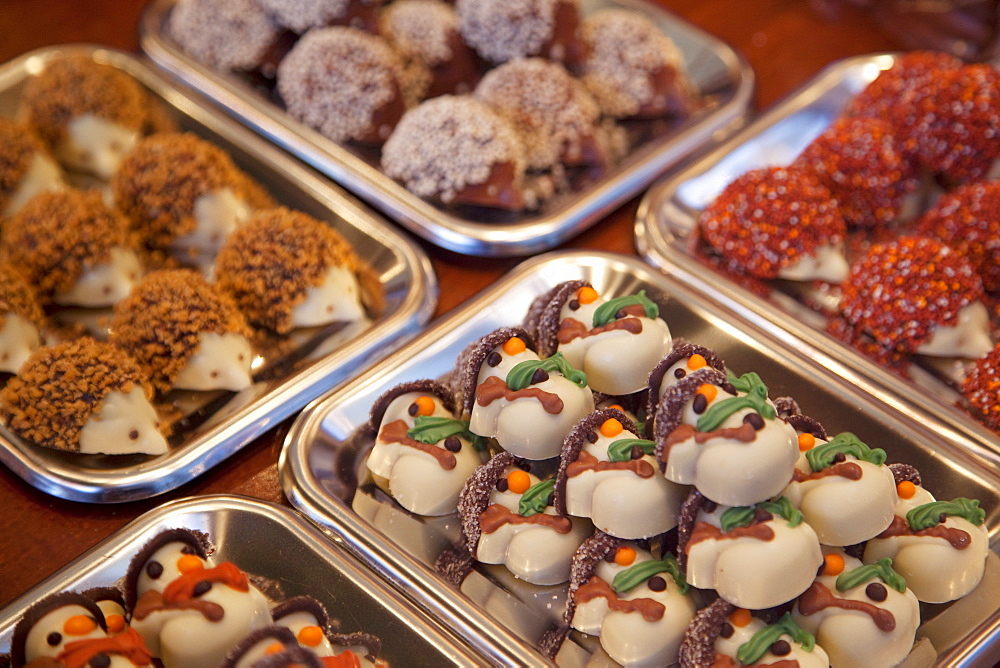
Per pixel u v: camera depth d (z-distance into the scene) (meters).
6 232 0.55
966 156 0.55
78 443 0.49
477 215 0.56
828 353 0.52
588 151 0.58
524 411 0.47
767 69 0.62
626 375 0.49
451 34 0.61
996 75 0.55
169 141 0.56
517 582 0.47
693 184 0.57
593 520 0.46
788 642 0.44
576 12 0.60
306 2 0.60
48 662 0.43
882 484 0.46
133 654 0.43
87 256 0.53
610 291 0.53
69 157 0.59
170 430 0.50
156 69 0.61
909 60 0.57
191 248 0.56
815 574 0.45
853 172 0.55
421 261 0.54
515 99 0.58
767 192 0.54
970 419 0.50
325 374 0.51
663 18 0.63
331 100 0.58
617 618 0.45
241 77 0.61
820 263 0.54
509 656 0.45
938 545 0.46
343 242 0.54
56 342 0.53
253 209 0.56
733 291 0.53
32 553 0.48
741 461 0.44
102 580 0.47
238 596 0.45
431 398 0.49
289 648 0.43
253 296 0.53
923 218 0.55
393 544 0.48
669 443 0.45
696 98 0.60
